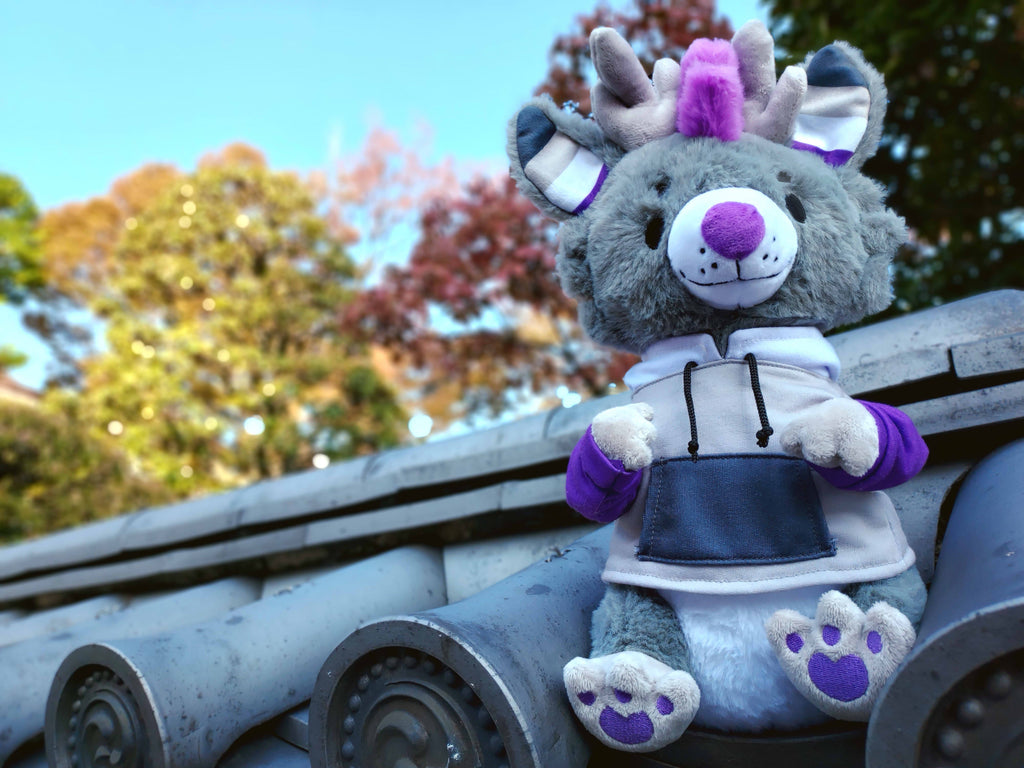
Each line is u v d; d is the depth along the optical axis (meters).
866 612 0.37
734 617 0.40
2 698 0.67
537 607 0.47
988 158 1.53
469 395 3.42
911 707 0.32
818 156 0.47
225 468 4.27
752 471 0.41
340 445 4.19
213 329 4.07
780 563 0.39
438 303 2.57
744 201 0.41
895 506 0.52
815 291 0.44
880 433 0.38
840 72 0.48
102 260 6.03
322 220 4.61
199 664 0.55
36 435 3.10
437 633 0.40
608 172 0.49
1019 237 1.44
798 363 0.44
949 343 0.50
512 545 0.72
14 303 6.46
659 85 0.49
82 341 6.58
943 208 1.47
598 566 0.56
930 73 1.37
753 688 0.40
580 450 0.42
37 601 1.23
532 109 0.50
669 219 0.44
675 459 0.42
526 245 2.38
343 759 0.44
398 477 0.77
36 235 6.39
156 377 3.84
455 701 0.41
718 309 0.45
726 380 0.43
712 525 0.40
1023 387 0.48
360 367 4.38
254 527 0.91
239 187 4.43
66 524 3.14
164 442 3.98
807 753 0.39
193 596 0.85
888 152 1.51
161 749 0.50
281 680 0.60
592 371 2.57
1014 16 1.26
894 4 1.29
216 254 4.19
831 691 0.36
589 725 0.40
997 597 0.32
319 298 4.35
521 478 0.71
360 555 0.83
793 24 1.50
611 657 0.40
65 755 0.54
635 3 1.85
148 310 4.34
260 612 0.63
